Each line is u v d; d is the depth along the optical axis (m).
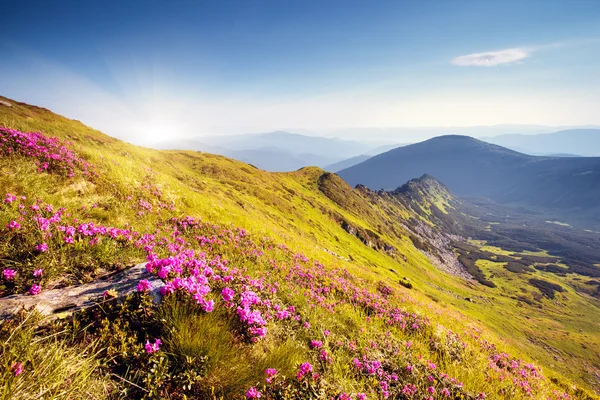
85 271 5.25
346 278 17.77
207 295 5.28
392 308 13.38
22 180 9.05
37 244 5.21
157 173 21.03
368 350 7.52
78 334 3.81
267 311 6.54
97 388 3.34
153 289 4.79
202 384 3.86
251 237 17.47
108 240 6.36
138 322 4.28
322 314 8.88
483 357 11.34
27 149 11.51
